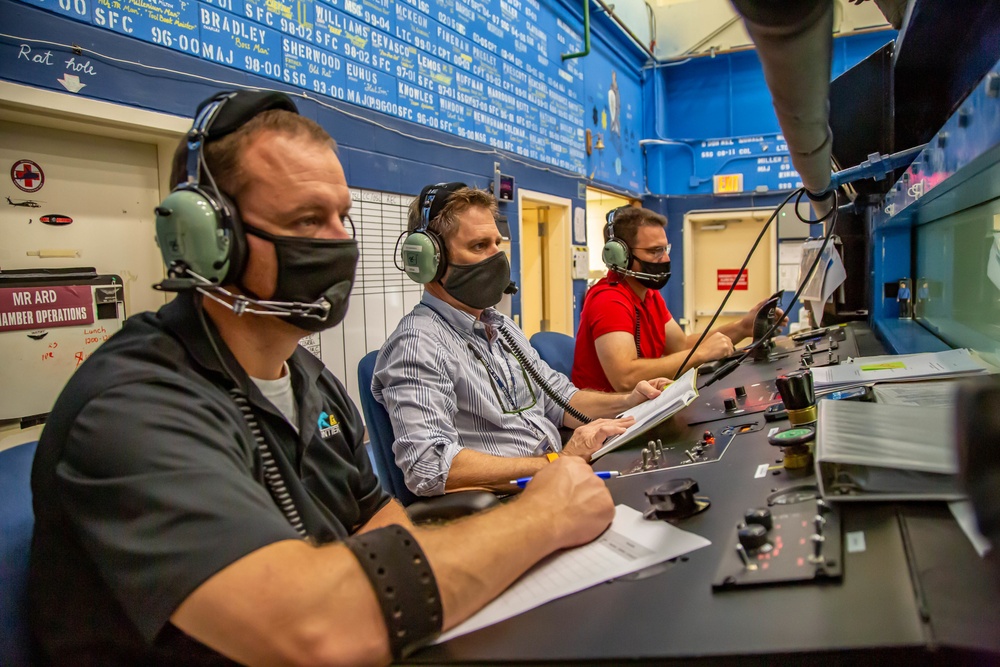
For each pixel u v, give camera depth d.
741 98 6.65
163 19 2.08
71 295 1.96
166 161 2.21
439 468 1.46
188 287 0.80
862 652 0.49
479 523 0.74
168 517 0.62
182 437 0.69
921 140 2.05
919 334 1.89
